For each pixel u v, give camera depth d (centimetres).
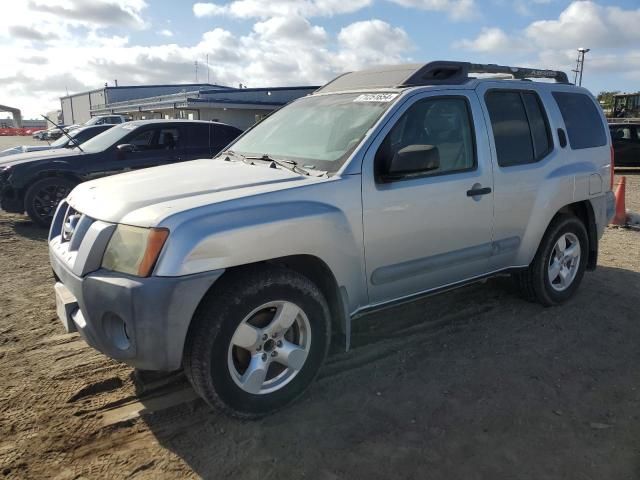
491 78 441
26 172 801
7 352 390
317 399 332
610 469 273
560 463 277
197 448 286
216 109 3347
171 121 907
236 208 287
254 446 287
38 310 473
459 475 268
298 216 300
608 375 367
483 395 339
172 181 329
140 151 870
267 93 3419
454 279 401
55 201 825
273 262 316
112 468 270
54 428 300
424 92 372
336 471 269
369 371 366
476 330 434
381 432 300
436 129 377
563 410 324
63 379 351
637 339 424
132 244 273
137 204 290
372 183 335
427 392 341
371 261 343
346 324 333
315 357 321
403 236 354
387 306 367
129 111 4300
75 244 306
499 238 418
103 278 274
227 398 291
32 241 743
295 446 288
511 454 284
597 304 494
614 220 834
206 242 270
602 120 521
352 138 349
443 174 374
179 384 346
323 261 317
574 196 467
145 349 269
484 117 403
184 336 272
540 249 458
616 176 1633
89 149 868
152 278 264
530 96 450
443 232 376
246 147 421
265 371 303
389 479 264
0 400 326
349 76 445
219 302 280
